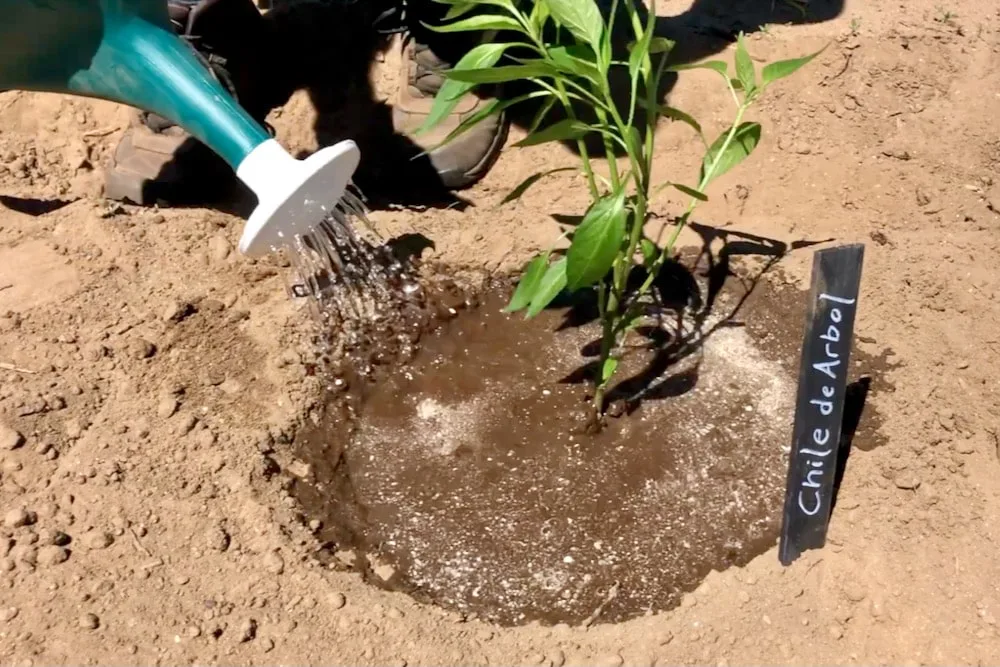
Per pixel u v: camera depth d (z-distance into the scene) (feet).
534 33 2.68
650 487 2.89
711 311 3.27
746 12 3.96
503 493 2.89
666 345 3.19
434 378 3.13
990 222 3.40
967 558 2.60
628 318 2.90
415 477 2.92
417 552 2.77
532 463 2.95
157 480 2.74
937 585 2.56
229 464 2.79
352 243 3.28
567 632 2.55
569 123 2.59
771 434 2.98
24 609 2.49
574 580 2.72
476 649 2.51
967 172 3.52
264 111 3.75
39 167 3.58
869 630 2.52
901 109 3.67
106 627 2.48
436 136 3.52
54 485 2.70
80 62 2.87
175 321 3.09
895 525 2.67
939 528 2.65
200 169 3.47
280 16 3.95
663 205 3.45
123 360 2.97
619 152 3.59
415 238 3.36
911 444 2.82
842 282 2.49
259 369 3.03
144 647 2.46
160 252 3.23
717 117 3.65
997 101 3.69
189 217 3.34
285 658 2.47
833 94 3.70
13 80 2.89
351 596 2.59
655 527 2.81
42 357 2.94
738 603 2.57
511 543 2.79
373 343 3.18
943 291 3.18
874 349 3.06
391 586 2.70
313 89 3.80
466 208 3.48
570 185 3.51
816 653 2.49
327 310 3.20
